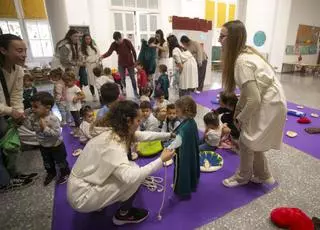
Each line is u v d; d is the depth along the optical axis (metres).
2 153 1.83
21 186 1.93
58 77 3.18
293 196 1.72
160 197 1.75
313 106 4.01
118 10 7.38
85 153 1.29
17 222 1.56
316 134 2.81
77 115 3.00
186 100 1.53
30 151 2.53
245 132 1.55
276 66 7.77
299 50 7.89
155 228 1.47
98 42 7.22
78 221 1.54
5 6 6.11
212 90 5.34
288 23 7.15
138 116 1.28
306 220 1.40
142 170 1.22
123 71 4.66
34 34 6.76
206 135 2.43
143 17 7.82
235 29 1.40
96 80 4.03
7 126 1.81
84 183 1.27
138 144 2.36
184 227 1.47
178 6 8.26
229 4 9.10
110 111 1.28
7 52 1.62
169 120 2.40
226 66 1.52
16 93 1.87
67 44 3.97
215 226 1.47
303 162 2.19
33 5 6.46
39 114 1.78
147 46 4.70
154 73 4.88
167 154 1.35
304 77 6.98
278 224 1.45
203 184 1.90
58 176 2.06
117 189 1.26
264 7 7.57
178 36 5.01
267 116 1.43
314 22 7.97
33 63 6.79
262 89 1.41
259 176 1.83
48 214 1.62
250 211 1.59
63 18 4.58
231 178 1.87
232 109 2.35
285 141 2.63
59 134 1.86
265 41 7.84
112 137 1.22
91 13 6.97
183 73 4.45
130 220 1.50
